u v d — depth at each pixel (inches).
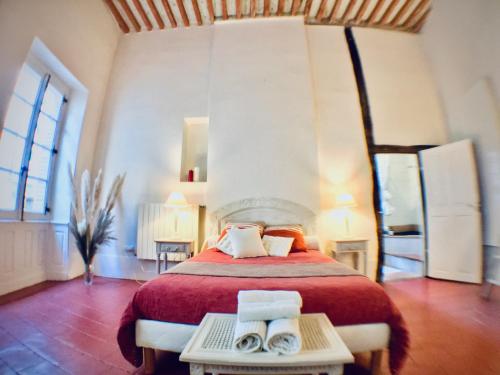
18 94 111.9
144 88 152.6
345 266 76.7
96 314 84.7
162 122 147.4
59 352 61.9
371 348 53.5
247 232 101.7
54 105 131.5
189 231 131.6
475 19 127.7
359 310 54.5
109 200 129.5
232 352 37.8
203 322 47.6
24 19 99.0
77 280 126.9
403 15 155.5
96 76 144.3
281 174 135.4
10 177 109.9
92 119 143.9
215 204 135.1
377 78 151.7
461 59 136.0
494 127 119.4
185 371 56.4
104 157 146.1
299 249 108.8
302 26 152.4
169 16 150.6
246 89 144.2
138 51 158.7
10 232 107.3
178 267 74.2
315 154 137.0
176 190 140.0
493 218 119.2
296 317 43.4
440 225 135.8
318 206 132.8
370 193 138.6
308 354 37.0
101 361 58.8
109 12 151.1
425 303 96.2
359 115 145.8
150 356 55.9
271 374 37.1
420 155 145.8
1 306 91.0
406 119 148.1
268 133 139.1
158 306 56.2
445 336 69.9
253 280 61.1
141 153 144.7
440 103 150.8
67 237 128.3
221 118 141.9
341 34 157.6
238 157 137.8
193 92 149.9
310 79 144.6
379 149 142.7
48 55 113.9
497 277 117.3
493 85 120.5
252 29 153.0
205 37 157.4
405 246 193.8
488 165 122.0
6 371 54.3
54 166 133.0
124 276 135.2
